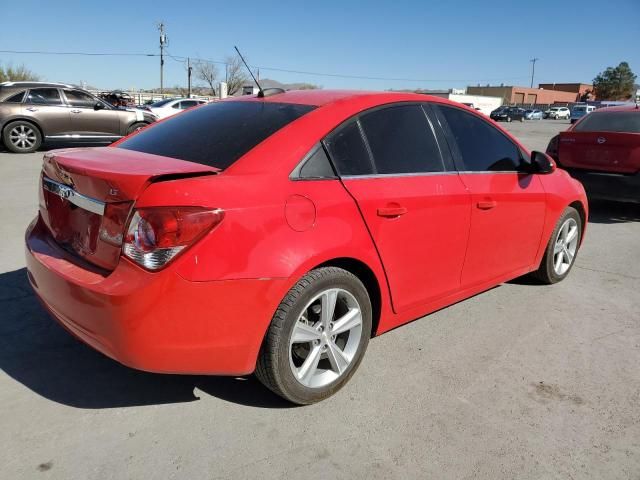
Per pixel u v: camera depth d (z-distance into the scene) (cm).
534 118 6456
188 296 232
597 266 550
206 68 6562
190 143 295
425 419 280
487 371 331
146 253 229
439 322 399
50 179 295
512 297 454
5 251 511
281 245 251
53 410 274
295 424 271
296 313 261
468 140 368
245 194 247
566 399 304
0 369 309
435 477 239
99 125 1349
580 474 245
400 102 332
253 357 255
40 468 234
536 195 416
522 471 245
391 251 304
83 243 264
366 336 303
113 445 250
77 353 330
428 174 331
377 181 299
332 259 277
